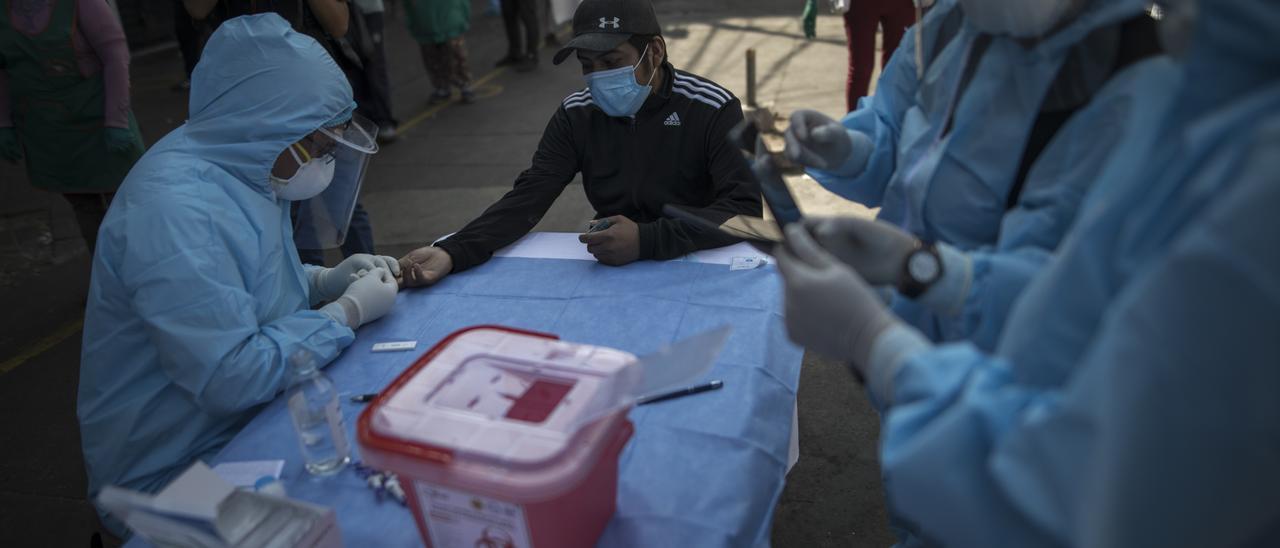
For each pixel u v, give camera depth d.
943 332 1.30
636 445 1.41
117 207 1.62
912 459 0.83
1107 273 0.77
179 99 6.88
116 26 3.16
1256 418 0.61
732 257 2.06
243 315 1.59
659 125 2.28
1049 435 0.73
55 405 3.14
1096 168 1.04
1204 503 0.64
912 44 1.59
